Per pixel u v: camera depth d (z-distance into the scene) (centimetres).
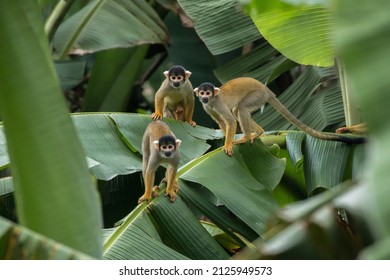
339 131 1111
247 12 532
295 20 947
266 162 1085
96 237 551
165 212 936
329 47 987
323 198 412
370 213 348
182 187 977
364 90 374
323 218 396
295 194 1102
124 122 1096
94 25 1526
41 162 543
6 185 1041
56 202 545
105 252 837
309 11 929
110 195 1191
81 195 548
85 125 1065
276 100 1232
